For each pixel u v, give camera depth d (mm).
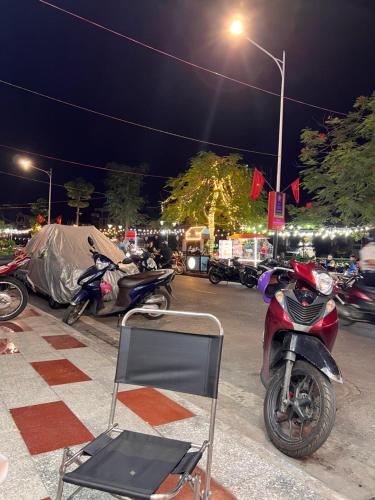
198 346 2645
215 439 3676
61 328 7609
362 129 14867
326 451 3797
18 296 8242
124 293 8055
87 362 5668
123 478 2119
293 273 4098
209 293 14461
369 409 4715
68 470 3074
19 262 8070
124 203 48094
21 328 7480
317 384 3496
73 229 10320
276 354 3967
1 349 6160
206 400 4832
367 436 4102
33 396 4469
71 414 4066
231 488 2961
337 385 5426
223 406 4695
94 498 2793
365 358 6723
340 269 19031
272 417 3738
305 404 3588
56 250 9711
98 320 8984
